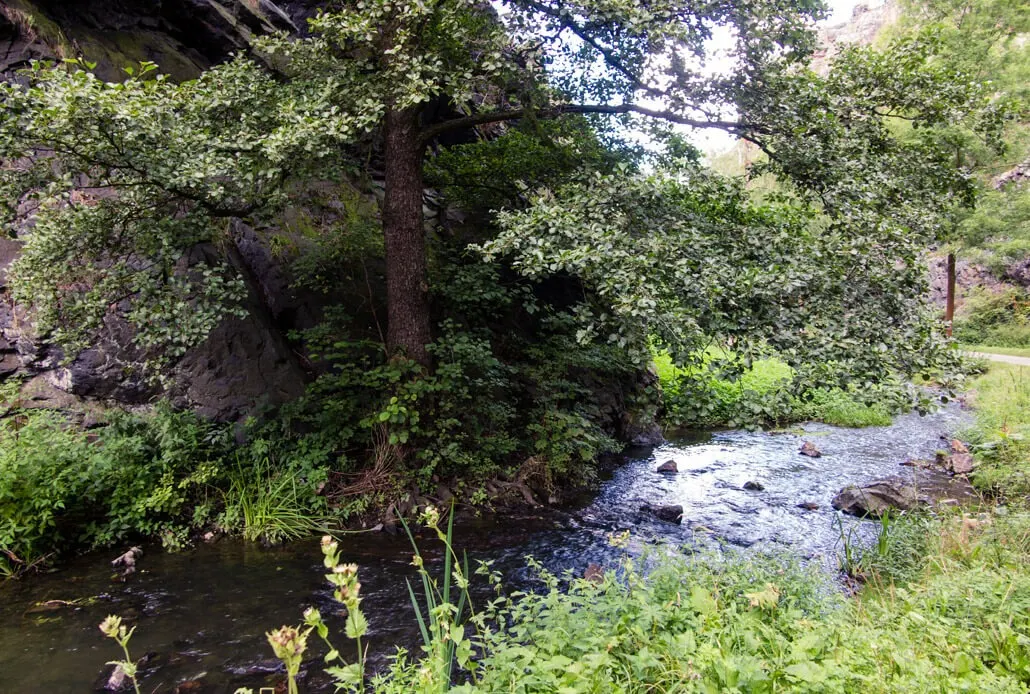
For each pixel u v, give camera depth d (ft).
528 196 36.42
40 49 27.86
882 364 17.84
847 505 27.45
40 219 21.15
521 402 34.99
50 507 20.12
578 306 20.35
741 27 23.79
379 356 29.96
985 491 28.71
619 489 31.35
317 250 31.96
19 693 13.56
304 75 27.17
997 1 59.77
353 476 26.68
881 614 12.40
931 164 26.25
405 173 27.81
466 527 24.94
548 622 10.62
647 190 21.61
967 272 99.19
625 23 21.35
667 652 9.48
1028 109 49.47
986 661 10.64
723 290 18.11
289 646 5.39
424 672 7.43
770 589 11.50
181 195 21.74
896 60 24.81
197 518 23.03
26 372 25.20
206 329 21.22
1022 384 48.83
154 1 33.12
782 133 24.94
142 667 14.66
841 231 21.49
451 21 24.38
